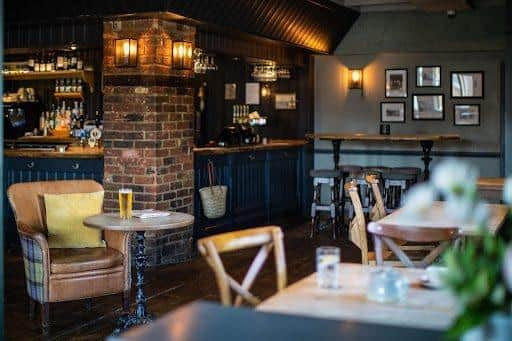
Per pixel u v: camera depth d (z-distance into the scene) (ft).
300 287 9.16
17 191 17.61
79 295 16.37
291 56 33.81
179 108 24.11
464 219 5.98
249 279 9.86
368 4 33.65
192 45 24.63
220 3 23.71
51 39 25.38
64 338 15.87
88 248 17.69
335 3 31.40
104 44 23.56
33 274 16.25
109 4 22.09
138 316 16.63
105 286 16.74
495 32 32.76
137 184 23.22
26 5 23.57
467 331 5.43
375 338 6.76
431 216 16.39
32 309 17.33
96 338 15.88
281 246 10.07
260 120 34.04
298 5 28.66
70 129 33.96
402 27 34.22
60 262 16.16
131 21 22.99
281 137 36.94
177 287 20.52
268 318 7.38
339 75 36.19
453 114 34.35
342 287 9.15
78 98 34.63
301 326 7.12
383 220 15.61
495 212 17.38
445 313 7.95
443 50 33.63
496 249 5.59
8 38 26.35
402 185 29.37
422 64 34.73
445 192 6.08
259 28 27.40
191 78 24.70
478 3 32.86
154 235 23.24
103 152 23.93
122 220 15.76
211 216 25.84
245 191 29.86
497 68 33.55
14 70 33.73
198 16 23.16
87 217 16.56
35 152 25.09
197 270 22.77
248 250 26.21
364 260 16.03
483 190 21.15
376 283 8.55
